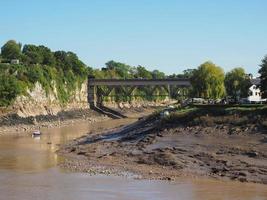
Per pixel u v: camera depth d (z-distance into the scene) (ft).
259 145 227.20
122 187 176.96
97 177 196.44
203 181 184.55
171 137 265.13
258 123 253.65
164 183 182.39
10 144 323.57
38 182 187.32
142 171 206.18
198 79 466.70
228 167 201.57
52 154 269.03
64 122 542.16
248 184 178.60
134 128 335.47
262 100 402.93
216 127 263.49
